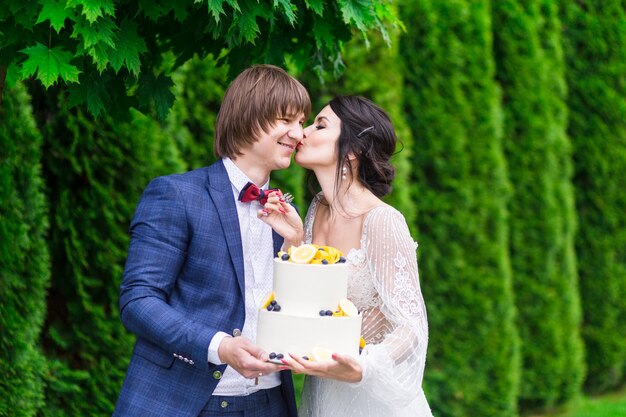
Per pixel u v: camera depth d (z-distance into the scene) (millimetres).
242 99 2865
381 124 3076
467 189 6594
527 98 7473
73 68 2697
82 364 4551
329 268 2590
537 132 7500
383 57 5941
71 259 4441
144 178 4523
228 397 2844
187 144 5090
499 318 6719
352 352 2629
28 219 4098
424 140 6547
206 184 2881
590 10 8391
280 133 2875
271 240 2951
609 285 8438
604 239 8438
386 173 3094
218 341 2619
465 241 6609
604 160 8406
